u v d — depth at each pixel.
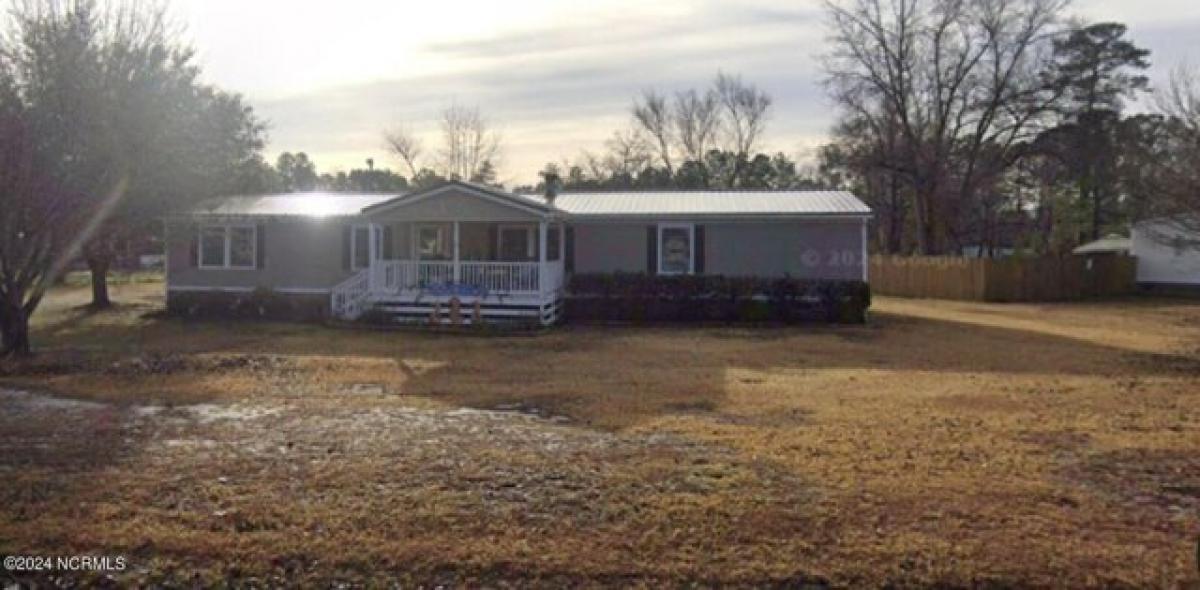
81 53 15.48
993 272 31.62
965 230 46.91
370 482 6.39
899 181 45.16
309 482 6.38
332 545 5.07
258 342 17.36
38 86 14.79
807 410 9.62
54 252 14.97
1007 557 4.85
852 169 43.47
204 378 12.09
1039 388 11.41
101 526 5.38
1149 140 21.39
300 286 23.50
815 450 7.48
